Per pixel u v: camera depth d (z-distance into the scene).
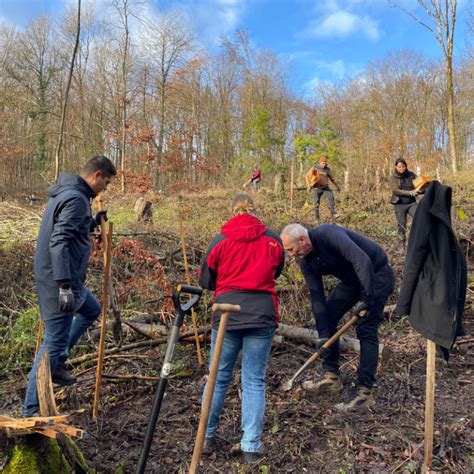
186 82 24.67
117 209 10.96
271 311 3.09
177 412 3.70
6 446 2.49
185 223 8.48
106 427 3.50
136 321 5.00
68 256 3.21
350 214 10.60
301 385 4.05
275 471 3.05
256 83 25.59
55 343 3.33
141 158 13.59
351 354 4.64
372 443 3.30
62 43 24.56
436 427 3.46
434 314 2.80
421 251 2.84
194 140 15.06
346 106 26.27
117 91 24.20
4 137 24.36
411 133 23.44
